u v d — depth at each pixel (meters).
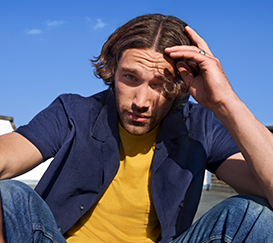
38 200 1.15
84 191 1.43
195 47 1.37
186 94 1.51
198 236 1.18
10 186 1.11
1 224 0.99
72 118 1.46
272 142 1.26
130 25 1.42
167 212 1.41
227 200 1.20
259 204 1.17
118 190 1.46
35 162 1.37
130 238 1.44
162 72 1.31
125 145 1.50
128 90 1.33
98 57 1.61
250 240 1.08
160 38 1.32
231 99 1.31
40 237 1.10
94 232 1.44
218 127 1.58
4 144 1.30
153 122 1.37
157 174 1.46
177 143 1.52
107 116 1.51
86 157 1.44
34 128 1.41
